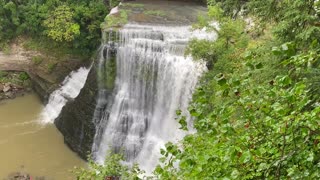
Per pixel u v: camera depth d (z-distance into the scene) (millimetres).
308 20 10805
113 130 28109
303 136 5773
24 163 26328
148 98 27859
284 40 11953
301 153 5723
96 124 28375
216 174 6387
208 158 6473
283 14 12234
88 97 29516
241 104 6340
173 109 26188
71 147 28469
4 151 27594
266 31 19312
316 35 10539
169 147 7156
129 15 32562
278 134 6027
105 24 30062
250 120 6262
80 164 26703
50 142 29156
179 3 37031
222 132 6125
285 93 5617
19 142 28844
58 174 25281
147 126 27734
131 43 28203
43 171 25531
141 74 27969
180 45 26172
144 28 29516
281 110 5664
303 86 5398
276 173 5711
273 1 12602
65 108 31047
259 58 11555
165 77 26656
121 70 28812
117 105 28562
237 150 5812
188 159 6715
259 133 6273
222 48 22359
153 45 27344
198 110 6770
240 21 22297
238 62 19188
